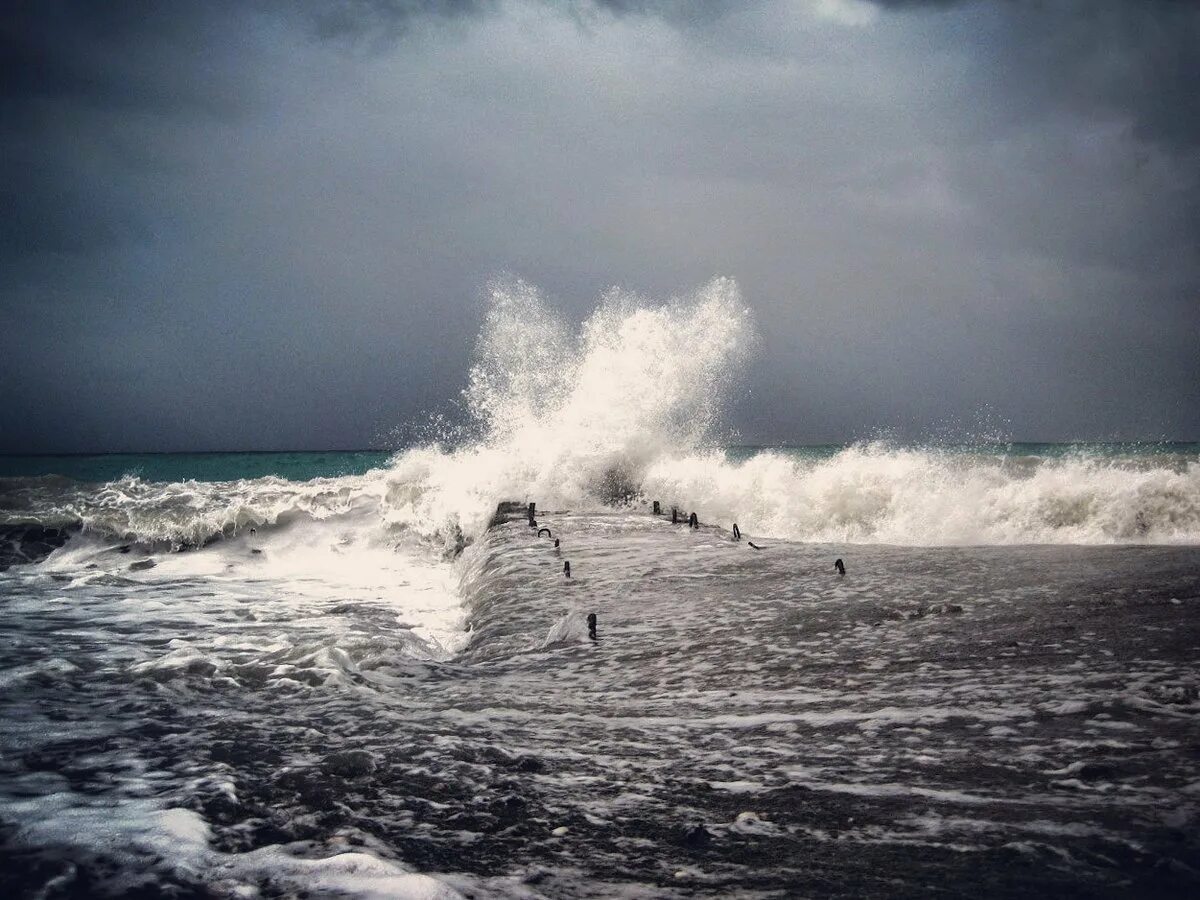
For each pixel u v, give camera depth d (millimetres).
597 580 8062
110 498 16781
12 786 2969
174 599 9445
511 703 4395
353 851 2393
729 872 2260
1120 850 2293
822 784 2949
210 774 3098
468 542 13664
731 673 4844
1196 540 10602
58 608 8609
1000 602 5918
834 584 7098
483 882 2213
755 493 13719
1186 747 3088
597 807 2781
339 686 4750
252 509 14031
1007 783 2854
